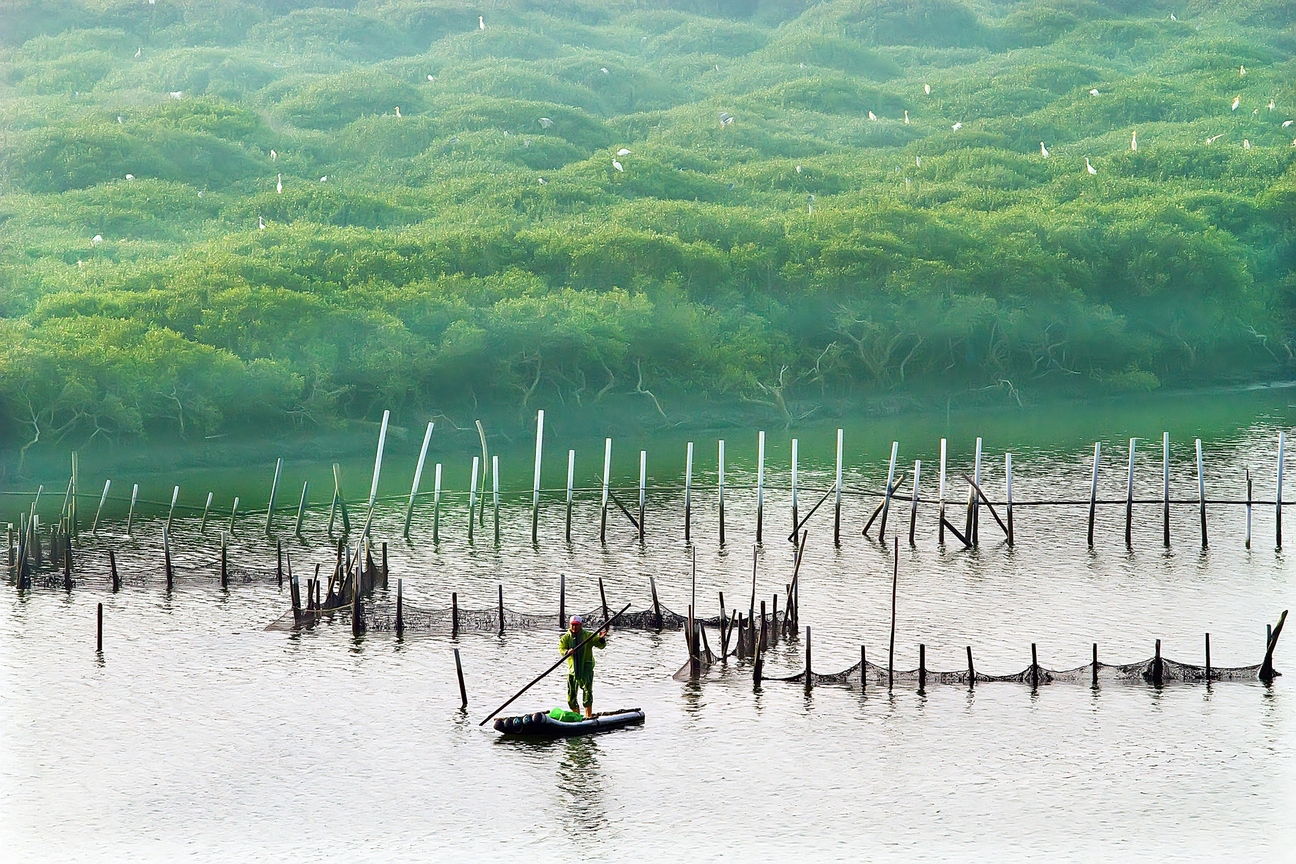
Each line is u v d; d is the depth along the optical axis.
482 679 112.50
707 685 110.50
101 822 85.19
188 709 105.50
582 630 101.19
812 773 92.00
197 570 155.12
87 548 169.62
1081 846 80.56
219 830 83.75
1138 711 103.31
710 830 83.44
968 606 136.88
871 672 110.94
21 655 119.56
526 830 83.62
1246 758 93.75
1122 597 139.88
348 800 88.31
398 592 125.62
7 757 95.88
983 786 89.56
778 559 161.00
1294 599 138.38
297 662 117.38
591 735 99.56
